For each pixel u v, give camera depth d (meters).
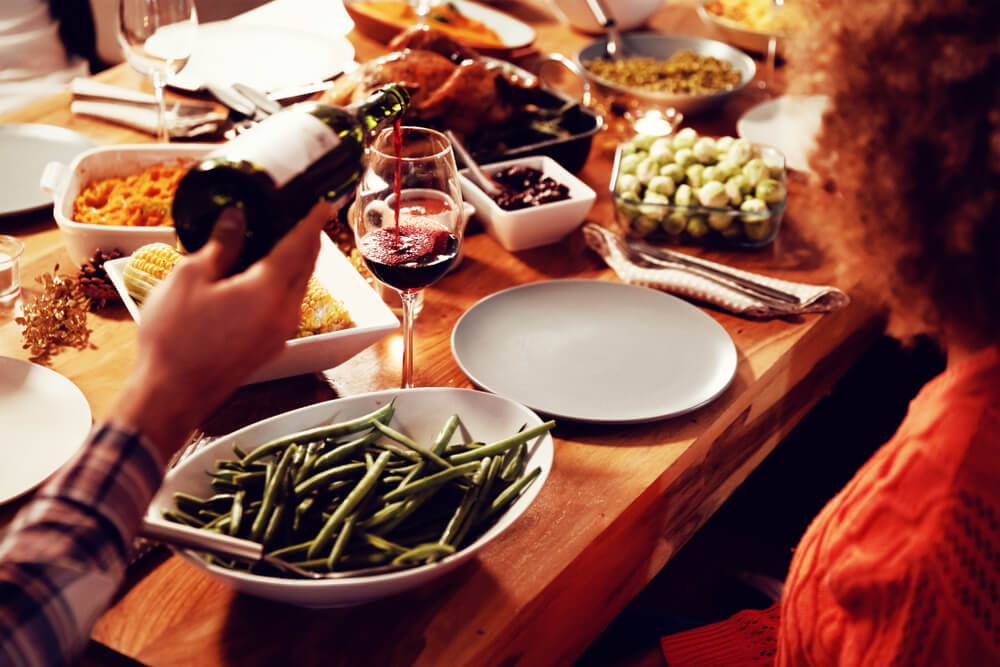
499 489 0.93
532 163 1.64
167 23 1.59
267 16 2.25
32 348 1.21
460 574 0.91
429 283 1.06
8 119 1.81
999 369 0.65
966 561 0.63
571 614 1.00
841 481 2.20
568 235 1.60
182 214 0.79
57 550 0.57
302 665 0.81
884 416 2.35
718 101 1.99
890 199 0.63
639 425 1.15
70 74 3.03
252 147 0.76
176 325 0.62
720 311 1.41
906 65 0.60
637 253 1.52
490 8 2.47
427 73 1.73
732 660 1.18
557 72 2.22
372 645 0.83
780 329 1.37
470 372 1.17
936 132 0.59
